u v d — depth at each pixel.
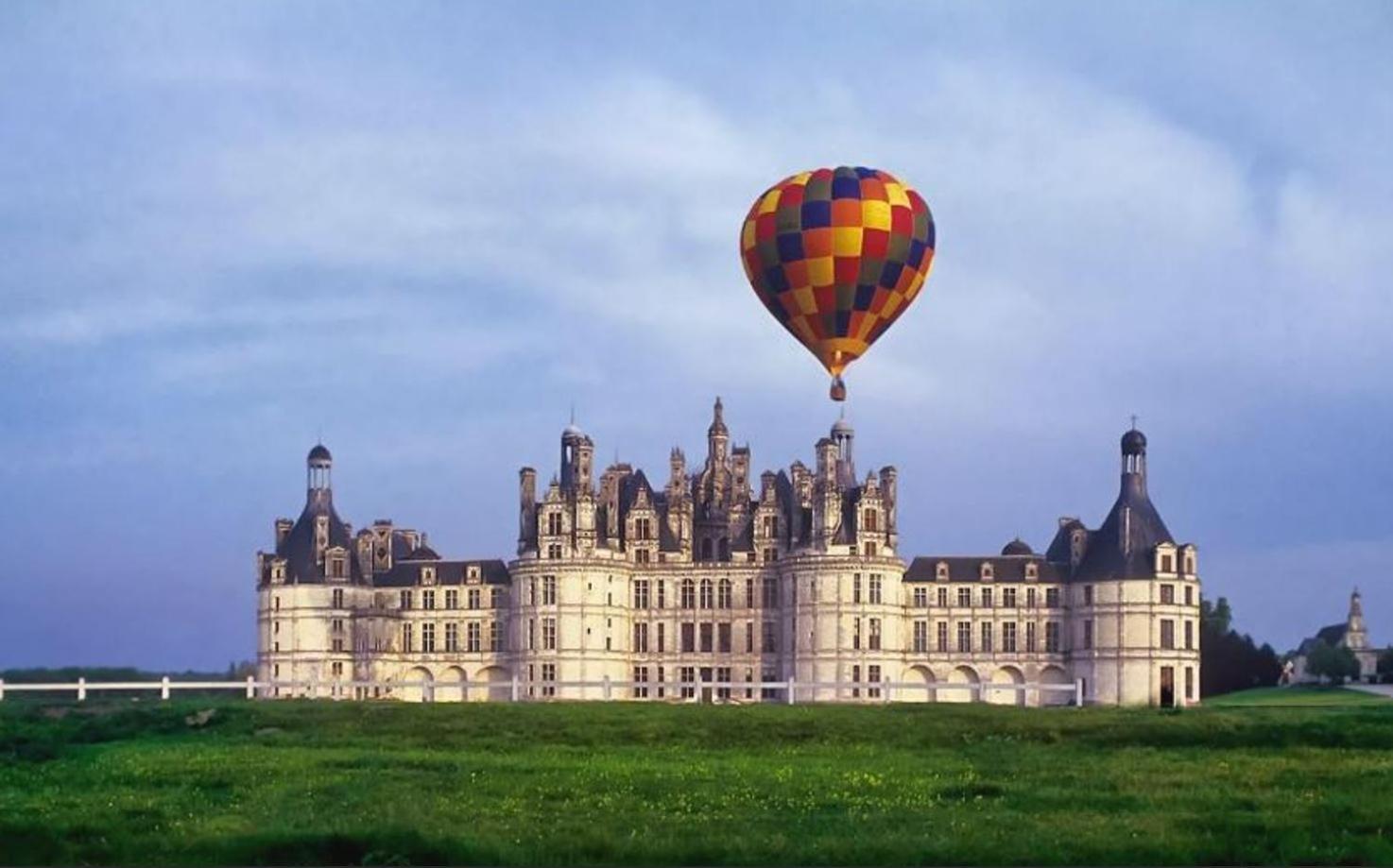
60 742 128.38
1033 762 105.94
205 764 105.44
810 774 98.38
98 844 75.81
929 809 84.75
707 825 79.62
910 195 149.12
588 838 75.56
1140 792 90.44
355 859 73.50
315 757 110.06
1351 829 78.62
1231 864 72.50
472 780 95.62
